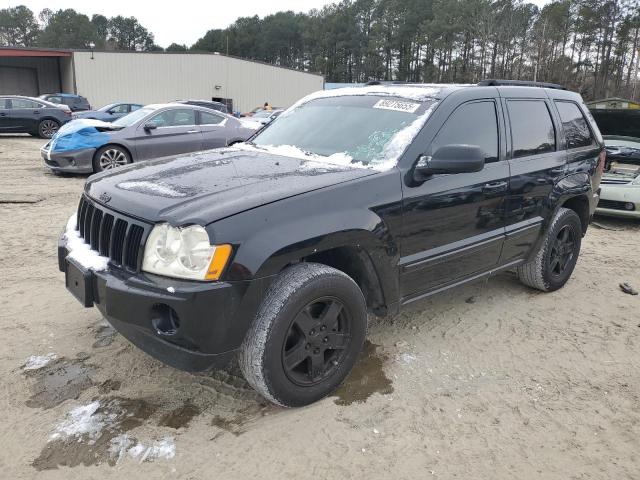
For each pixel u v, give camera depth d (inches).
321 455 102.4
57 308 163.6
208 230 97.3
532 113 169.9
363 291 129.3
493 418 116.0
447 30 2881.4
